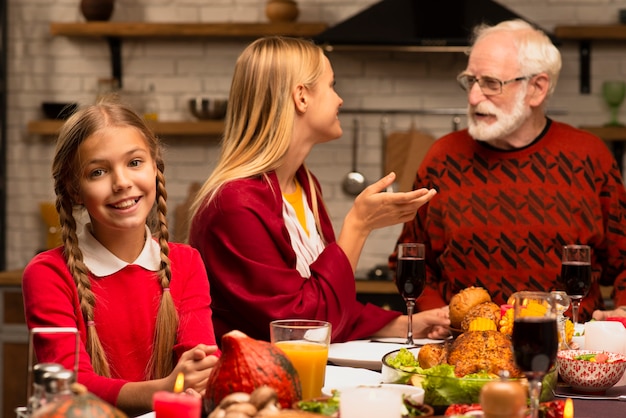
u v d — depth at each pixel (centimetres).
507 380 143
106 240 199
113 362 194
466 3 467
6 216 538
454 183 313
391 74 518
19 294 461
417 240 322
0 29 529
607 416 161
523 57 305
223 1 530
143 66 532
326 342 166
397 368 168
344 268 232
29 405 127
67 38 536
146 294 199
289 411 127
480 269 307
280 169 251
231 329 234
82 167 188
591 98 509
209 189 238
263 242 230
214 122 504
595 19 509
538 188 307
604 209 312
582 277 247
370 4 520
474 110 308
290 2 504
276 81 243
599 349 199
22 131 538
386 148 516
